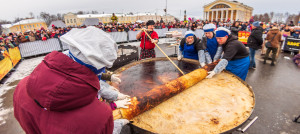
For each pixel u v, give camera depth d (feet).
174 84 5.47
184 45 10.23
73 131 2.03
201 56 9.18
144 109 4.48
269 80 13.58
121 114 4.01
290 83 12.85
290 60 19.47
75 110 2.09
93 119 2.16
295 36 22.94
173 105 5.05
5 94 12.56
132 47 19.38
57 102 1.86
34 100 2.07
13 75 16.89
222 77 7.13
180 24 49.60
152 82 6.64
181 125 4.14
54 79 1.91
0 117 9.62
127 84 6.47
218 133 3.79
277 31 16.37
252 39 15.72
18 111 2.42
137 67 8.59
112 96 4.21
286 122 8.19
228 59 6.99
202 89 6.08
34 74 2.10
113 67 14.75
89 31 2.17
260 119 8.48
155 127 4.07
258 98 10.66
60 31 37.45
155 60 9.88
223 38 7.30
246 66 8.04
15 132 8.35
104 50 2.17
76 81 1.96
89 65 2.16
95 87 2.20
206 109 4.82
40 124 2.15
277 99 10.45
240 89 6.00
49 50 27.02
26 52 24.12
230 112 4.64
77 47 1.97
